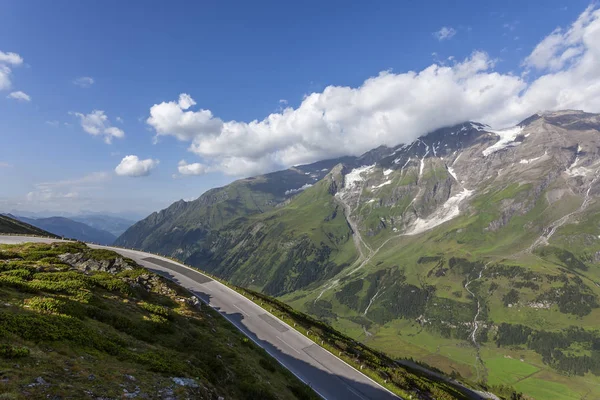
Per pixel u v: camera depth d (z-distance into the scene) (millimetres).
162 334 33625
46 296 29203
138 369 20406
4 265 41656
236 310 75875
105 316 29750
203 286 92625
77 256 66438
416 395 54219
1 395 12188
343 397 47250
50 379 14930
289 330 68938
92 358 19266
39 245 72000
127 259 71938
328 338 71188
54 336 19391
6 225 143500
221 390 26156
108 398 15453
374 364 63656
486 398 136375
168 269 107938
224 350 40938
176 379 21109
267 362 46531
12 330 17969
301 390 41906
